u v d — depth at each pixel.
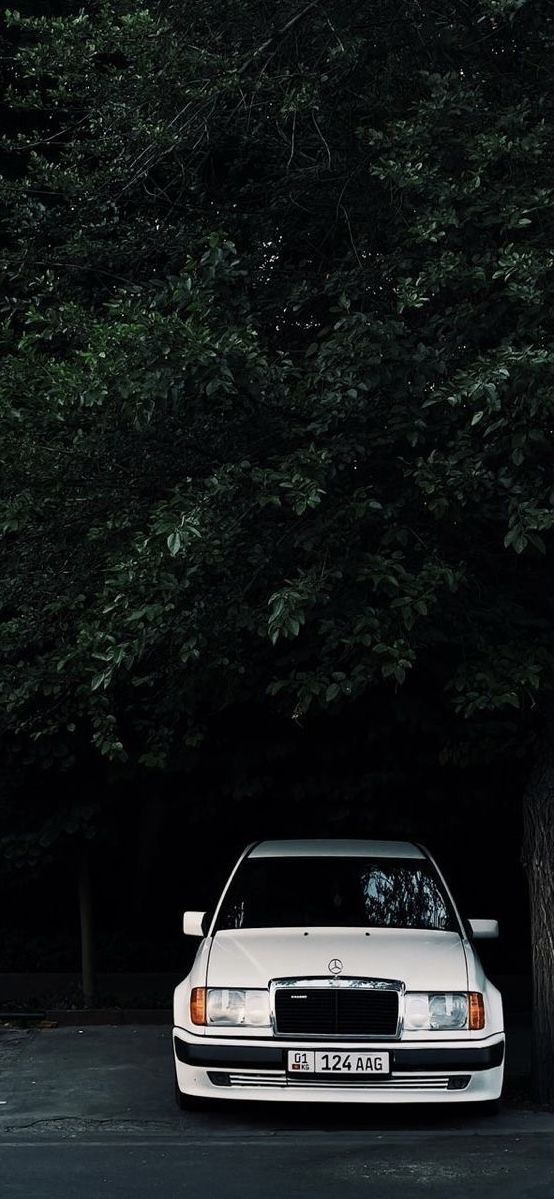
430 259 8.00
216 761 12.00
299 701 7.73
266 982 7.95
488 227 8.17
